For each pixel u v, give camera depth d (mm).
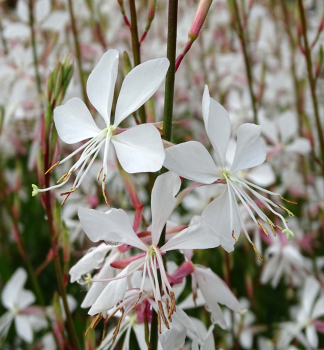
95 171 156
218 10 269
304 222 206
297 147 178
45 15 203
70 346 106
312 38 236
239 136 75
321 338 180
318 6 285
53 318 161
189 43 74
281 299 200
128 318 95
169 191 70
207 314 124
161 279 77
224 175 72
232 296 84
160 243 76
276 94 237
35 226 224
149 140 65
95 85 74
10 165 273
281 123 179
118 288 70
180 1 302
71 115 75
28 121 224
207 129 66
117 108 71
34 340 177
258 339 183
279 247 162
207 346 84
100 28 177
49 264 209
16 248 214
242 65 236
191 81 284
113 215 69
